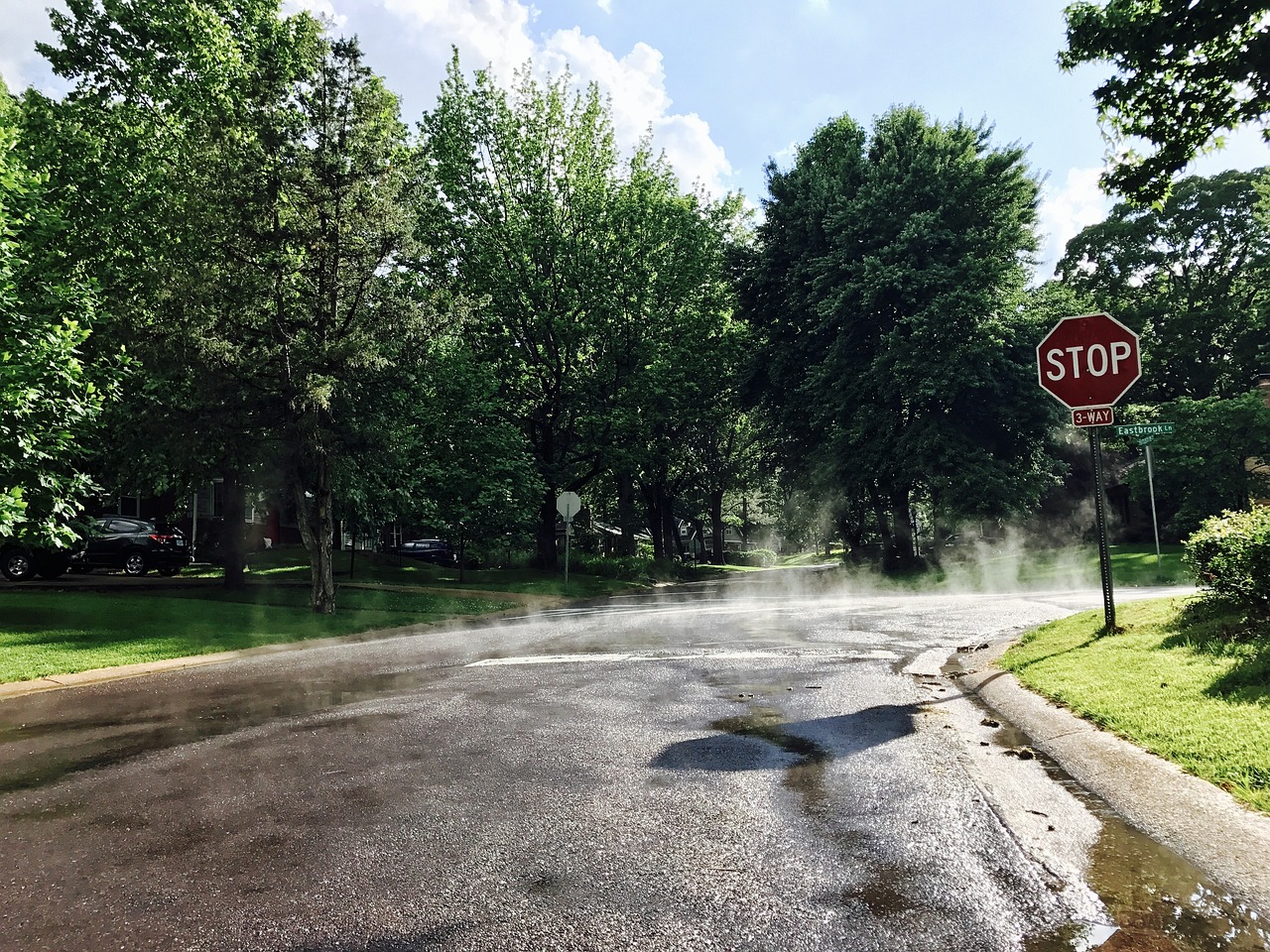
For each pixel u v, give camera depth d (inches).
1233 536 299.9
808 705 255.4
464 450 1179.3
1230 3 423.2
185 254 753.6
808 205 1374.3
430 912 116.6
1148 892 116.6
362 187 722.8
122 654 464.1
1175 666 251.6
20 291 569.6
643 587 1299.2
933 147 1251.8
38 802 179.6
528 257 1328.7
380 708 270.4
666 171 1518.2
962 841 137.7
